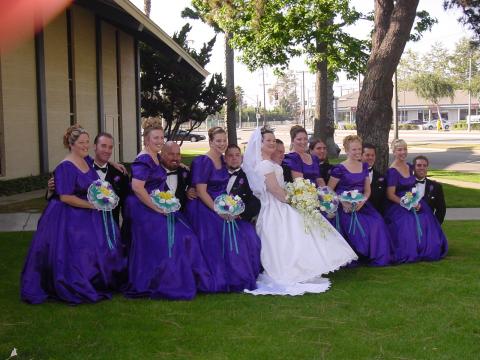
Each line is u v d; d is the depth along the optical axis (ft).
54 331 14.62
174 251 17.62
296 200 19.31
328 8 69.15
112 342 13.92
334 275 20.34
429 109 251.19
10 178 47.37
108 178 18.63
